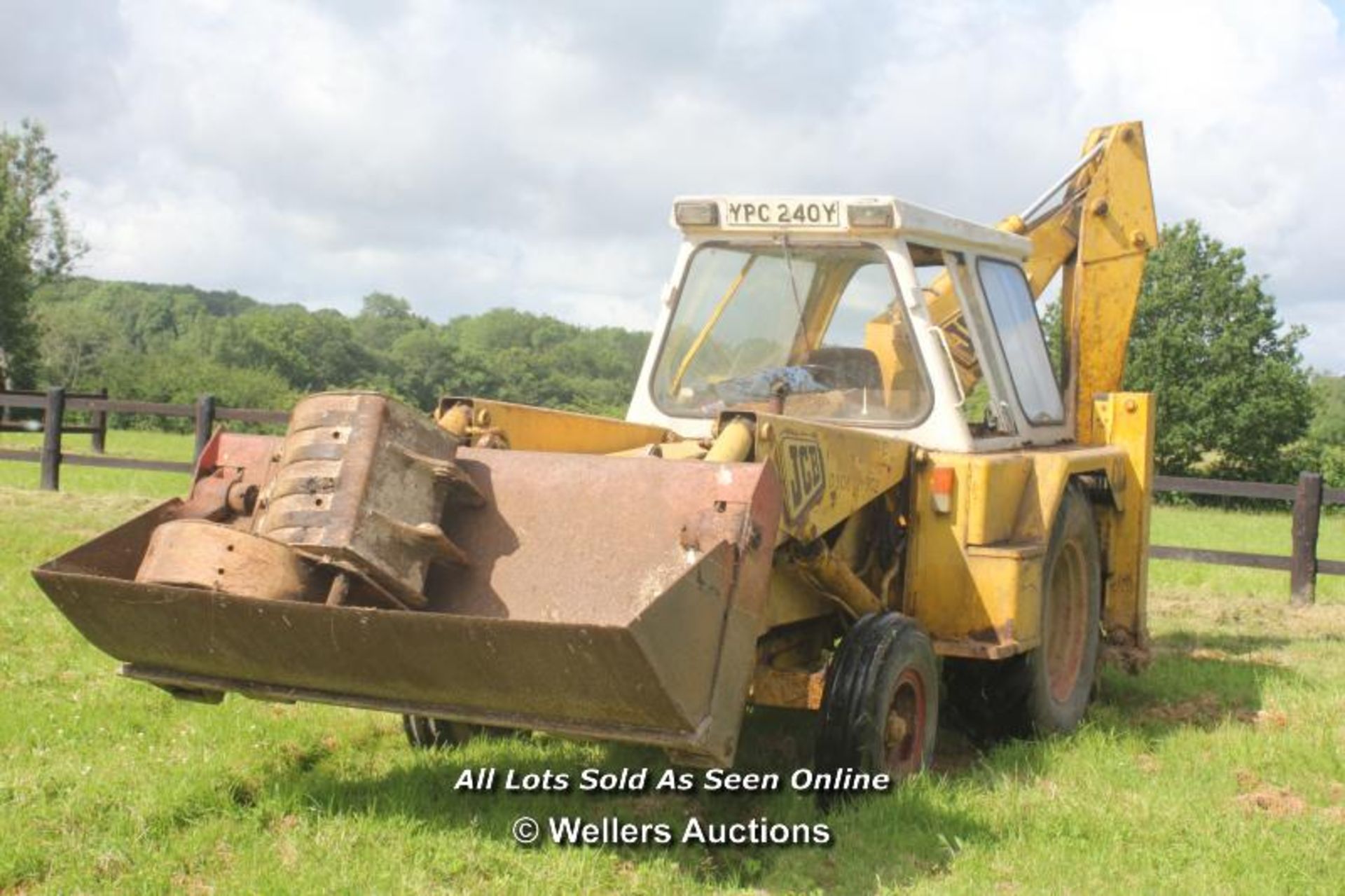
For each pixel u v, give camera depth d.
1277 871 4.64
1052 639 6.73
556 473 4.68
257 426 32.41
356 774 5.54
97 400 16.69
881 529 5.78
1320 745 6.29
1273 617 11.30
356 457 4.29
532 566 4.50
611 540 4.47
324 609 4.04
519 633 3.86
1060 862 4.65
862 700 4.94
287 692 4.56
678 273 6.47
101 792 5.04
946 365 5.94
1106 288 8.28
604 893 4.31
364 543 4.20
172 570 4.21
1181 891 4.43
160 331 120.94
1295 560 12.12
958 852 4.73
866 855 4.69
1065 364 8.04
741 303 6.33
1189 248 46.41
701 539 4.30
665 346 6.47
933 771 5.79
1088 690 6.85
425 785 5.33
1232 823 5.13
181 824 4.82
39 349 57.81
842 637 5.66
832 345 6.12
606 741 4.46
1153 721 6.96
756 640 4.41
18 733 5.84
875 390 6.04
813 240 6.14
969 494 5.73
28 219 54.69
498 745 5.97
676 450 5.49
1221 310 46.25
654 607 3.77
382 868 4.36
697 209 6.29
